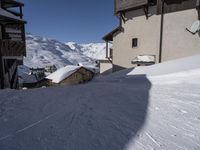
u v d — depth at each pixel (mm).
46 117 3809
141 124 3242
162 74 9086
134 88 6863
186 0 14773
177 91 5633
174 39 15664
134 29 18453
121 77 11258
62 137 2867
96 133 2963
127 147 2502
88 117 3721
